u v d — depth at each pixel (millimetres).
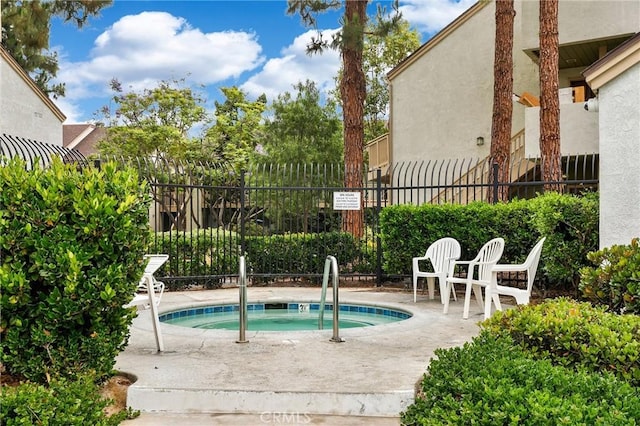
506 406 2416
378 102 31656
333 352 5219
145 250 4348
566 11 14141
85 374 3666
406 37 29484
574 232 7934
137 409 4059
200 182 11375
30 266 3803
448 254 8641
